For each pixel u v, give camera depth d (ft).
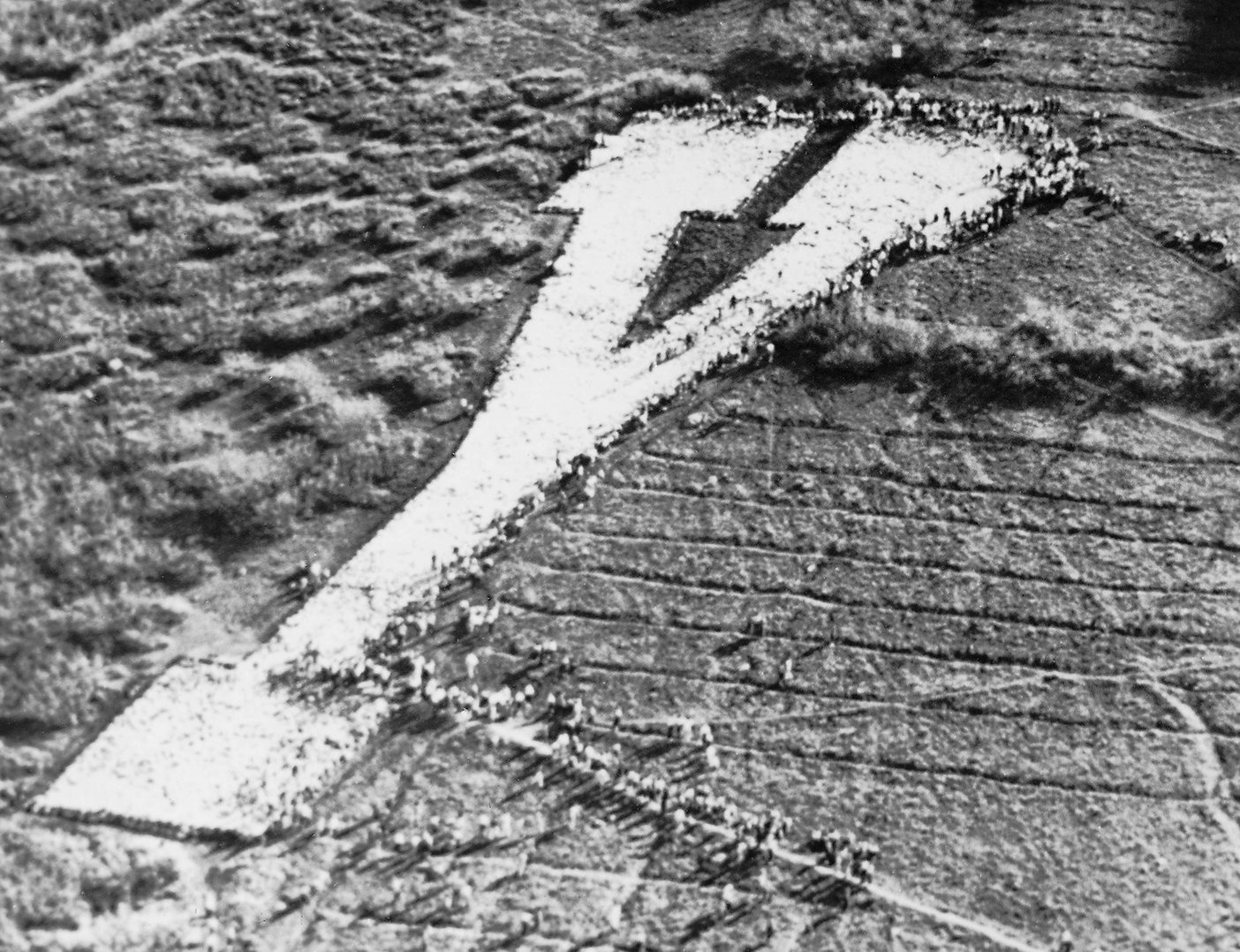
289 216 179.73
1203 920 123.95
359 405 163.53
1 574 152.87
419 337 168.96
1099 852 128.16
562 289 171.12
